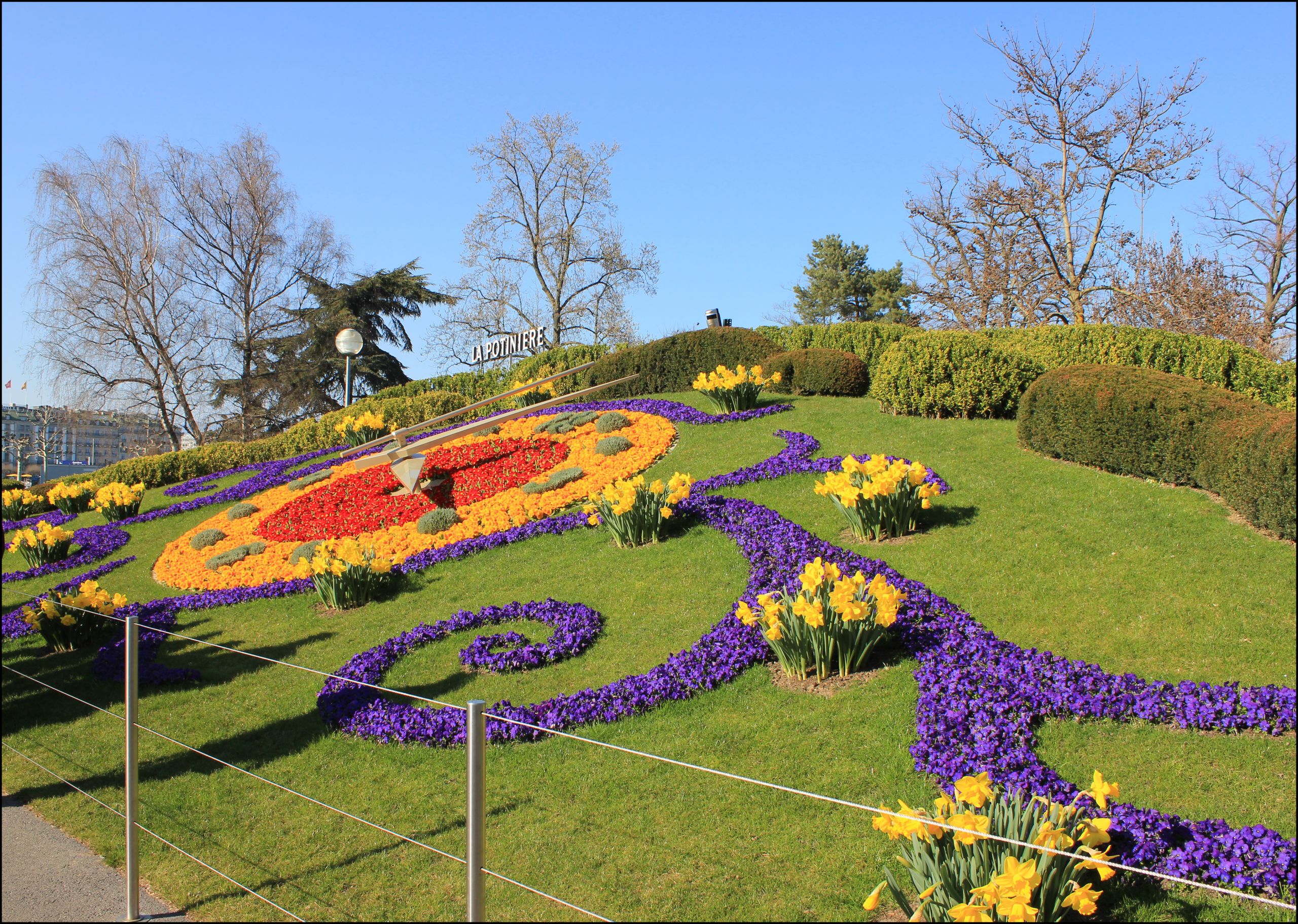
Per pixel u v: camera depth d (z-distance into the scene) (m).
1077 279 27.59
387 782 5.81
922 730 5.47
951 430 12.49
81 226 31.86
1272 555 7.30
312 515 13.94
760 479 11.41
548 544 10.68
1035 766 4.97
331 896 4.55
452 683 7.36
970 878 3.77
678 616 8.02
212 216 36.12
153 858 5.09
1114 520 8.44
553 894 4.43
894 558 8.47
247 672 8.36
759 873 4.48
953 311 32.31
